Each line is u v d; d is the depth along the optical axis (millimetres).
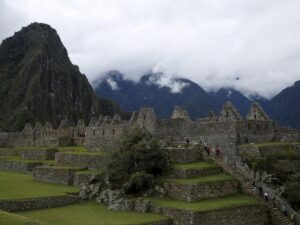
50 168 71812
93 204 60062
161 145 67750
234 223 53469
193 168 61000
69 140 102438
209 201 56219
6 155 111312
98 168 70312
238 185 60625
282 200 56625
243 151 63375
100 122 110875
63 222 48812
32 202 55031
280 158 61594
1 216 39469
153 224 50719
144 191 59406
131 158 62812
